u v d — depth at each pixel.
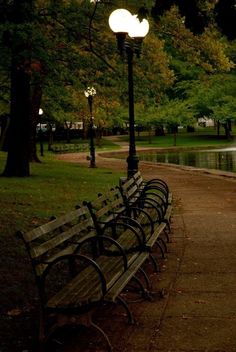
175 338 5.66
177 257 9.41
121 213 9.64
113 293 5.66
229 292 7.24
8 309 6.68
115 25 14.47
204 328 5.92
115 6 20.20
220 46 23.38
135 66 22.42
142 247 7.82
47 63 17.44
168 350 5.36
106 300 5.48
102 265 6.98
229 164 35.44
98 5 20.39
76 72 21.59
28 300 7.03
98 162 38.28
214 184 21.31
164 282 7.86
